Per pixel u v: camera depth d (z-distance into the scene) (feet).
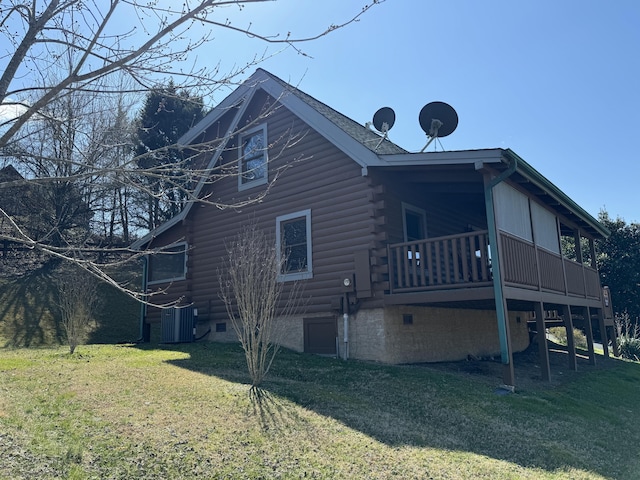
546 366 34.42
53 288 64.18
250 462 15.98
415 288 33.73
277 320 40.47
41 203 67.77
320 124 39.32
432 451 18.39
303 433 18.78
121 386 23.27
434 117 40.57
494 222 30.63
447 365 36.60
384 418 21.74
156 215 95.30
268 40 15.53
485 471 17.03
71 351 35.86
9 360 29.45
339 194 38.42
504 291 30.09
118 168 14.85
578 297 46.34
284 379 27.78
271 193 42.88
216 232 46.96
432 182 38.60
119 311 65.31
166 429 17.84
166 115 84.53
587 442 22.25
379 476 15.84
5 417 17.81
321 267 38.58
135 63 14.90
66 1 14.67
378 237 36.29
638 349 64.54
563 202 41.52
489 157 30.27
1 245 70.59
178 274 49.75
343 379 28.53
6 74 13.83
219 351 36.60
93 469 14.60
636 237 94.79
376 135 49.65
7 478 13.48
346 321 36.17
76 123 22.13
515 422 23.25
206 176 16.60
